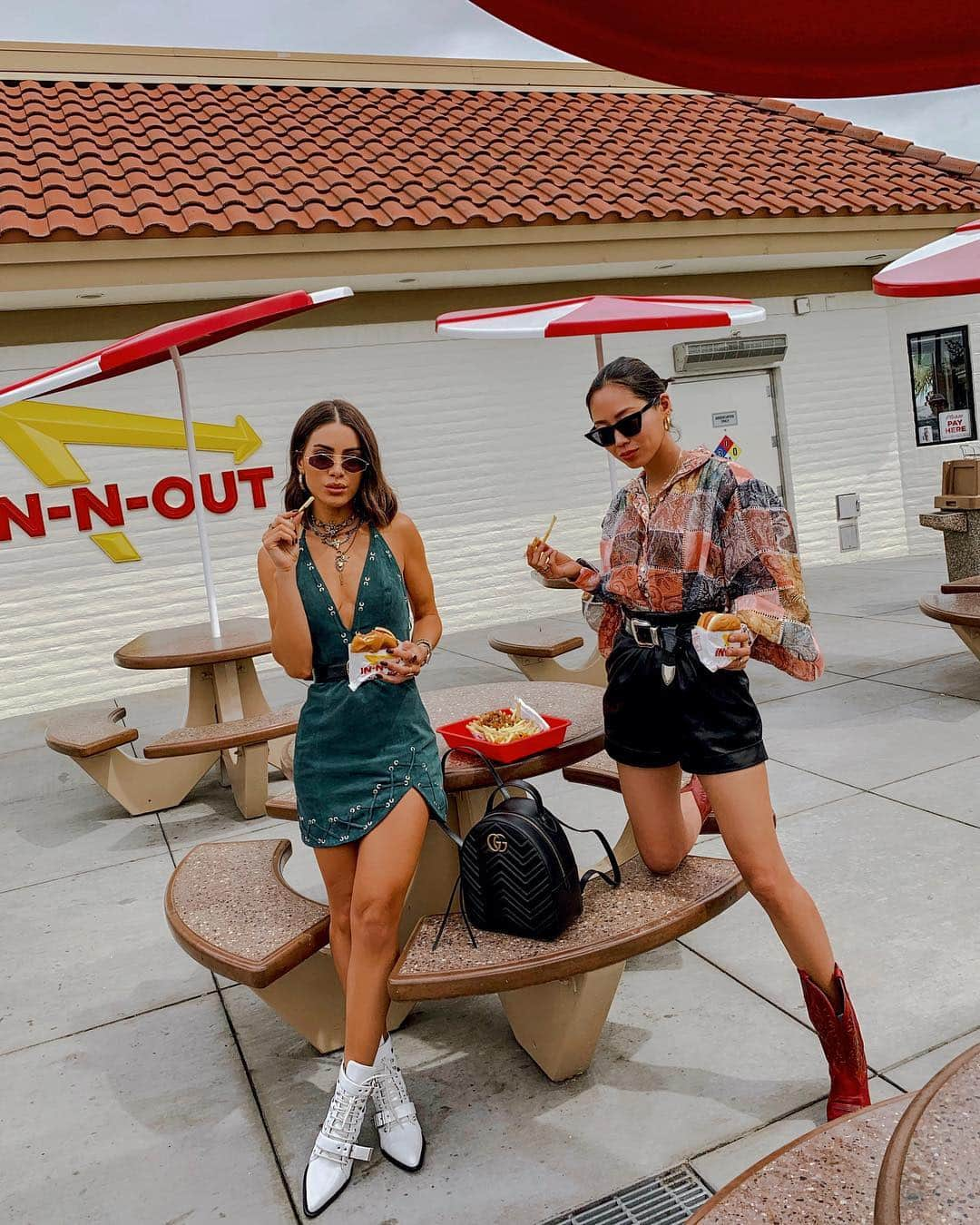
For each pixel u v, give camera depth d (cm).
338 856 254
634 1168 237
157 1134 275
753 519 234
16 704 915
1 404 553
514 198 955
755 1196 171
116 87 1126
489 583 1088
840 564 1237
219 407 961
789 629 231
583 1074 278
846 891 368
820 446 1220
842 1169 175
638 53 90
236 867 320
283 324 980
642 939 237
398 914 247
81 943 409
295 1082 294
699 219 984
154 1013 345
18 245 774
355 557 261
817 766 511
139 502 938
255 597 982
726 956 336
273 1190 247
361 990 244
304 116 1119
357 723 250
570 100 1288
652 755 252
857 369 1230
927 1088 137
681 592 242
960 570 879
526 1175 239
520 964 230
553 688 408
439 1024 316
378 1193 240
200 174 927
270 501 984
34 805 625
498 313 603
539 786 545
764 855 234
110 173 905
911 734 541
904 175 1184
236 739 500
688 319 542
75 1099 296
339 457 251
